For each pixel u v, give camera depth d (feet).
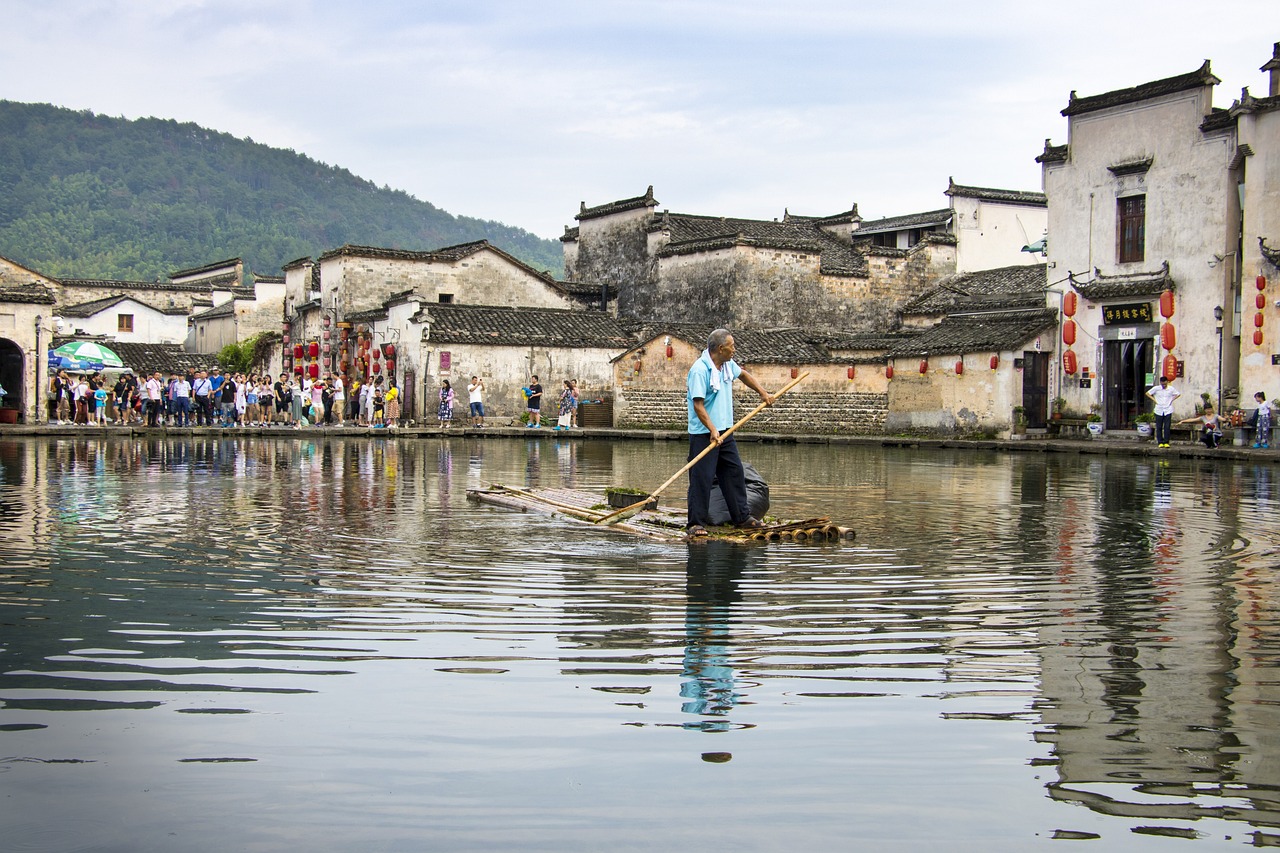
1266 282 93.97
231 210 627.05
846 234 175.01
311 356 159.02
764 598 26.20
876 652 21.50
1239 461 82.79
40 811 14.24
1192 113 102.37
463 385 139.33
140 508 43.55
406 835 13.64
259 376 138.00
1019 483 60.59
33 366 126.21
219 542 34.30
